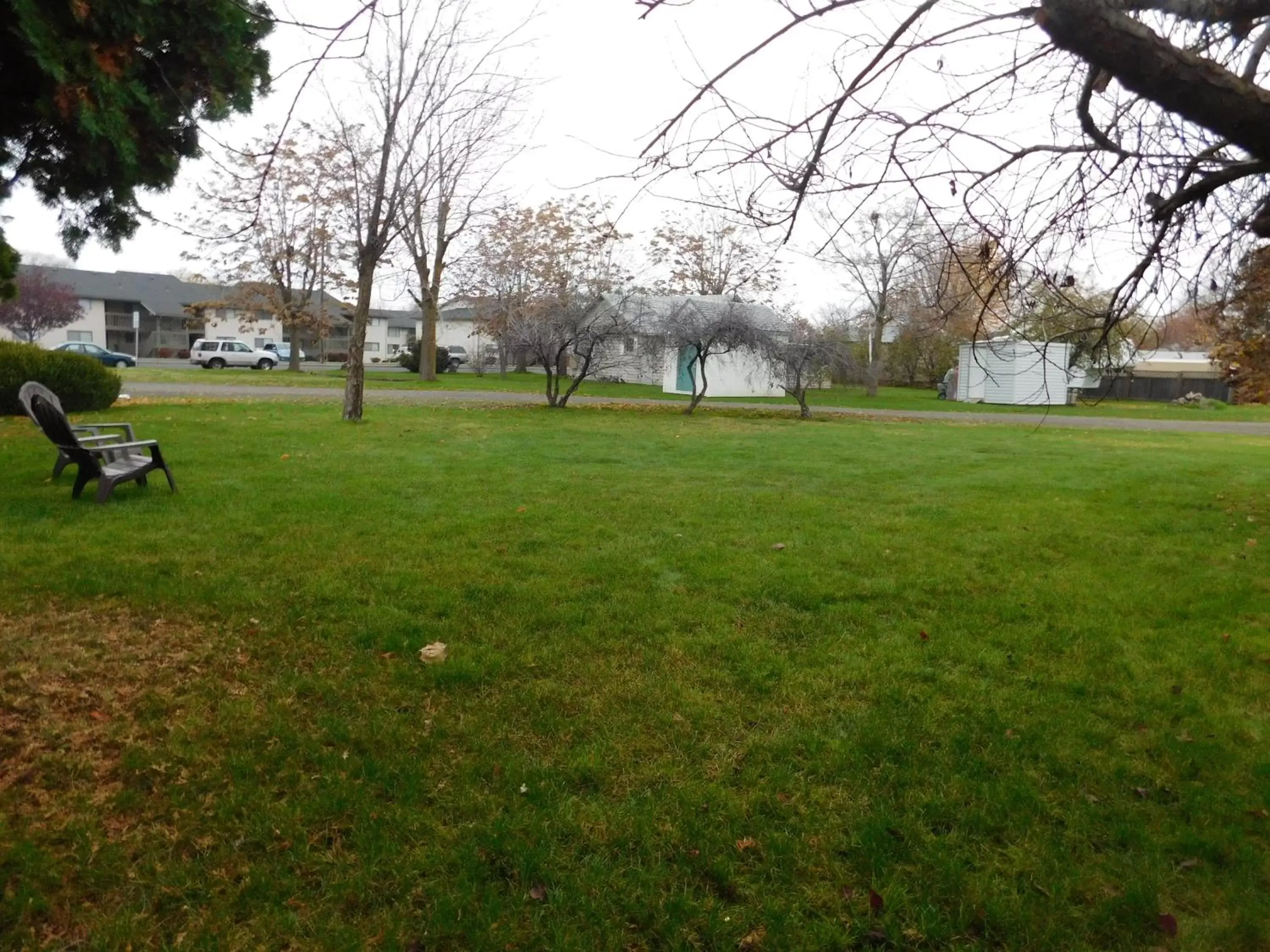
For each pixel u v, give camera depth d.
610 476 10.24
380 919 2.46
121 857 2.69
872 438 16.64
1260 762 3.51
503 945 2.38
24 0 4.42
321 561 5.85
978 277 3.71
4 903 2.48
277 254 34.66
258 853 2.74
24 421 13.29
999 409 30.61
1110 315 3.83
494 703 3.81
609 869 2.71
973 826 3.02
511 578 5.61
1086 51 2.38
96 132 5.02
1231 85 2.34
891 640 4.73
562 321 21.73
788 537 7.09
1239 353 8.37
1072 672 4.38
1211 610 5.44
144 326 66.81
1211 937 2.54
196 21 5.37
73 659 4.06
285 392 23.83
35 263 65.44
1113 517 8.51
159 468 7.91
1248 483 11.15
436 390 28.00
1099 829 3.03
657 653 4.42
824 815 3.04
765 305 30.83
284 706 3.70
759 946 2.42
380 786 3.12
